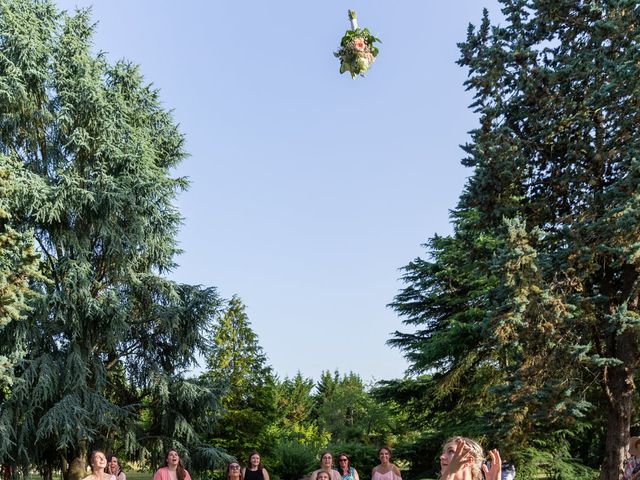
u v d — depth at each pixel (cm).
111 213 2242
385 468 1081
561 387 1504
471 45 1730
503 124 1694
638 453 756
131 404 2319
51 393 2042
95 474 809
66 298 2103
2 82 2166
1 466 2053
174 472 1049
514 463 1549
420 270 2822
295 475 2978
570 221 1598
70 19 2436
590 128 1606
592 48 1628
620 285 1650
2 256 1560
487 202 1670
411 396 2789
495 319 1516
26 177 2131
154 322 2402
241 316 3133
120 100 2377
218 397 2383
